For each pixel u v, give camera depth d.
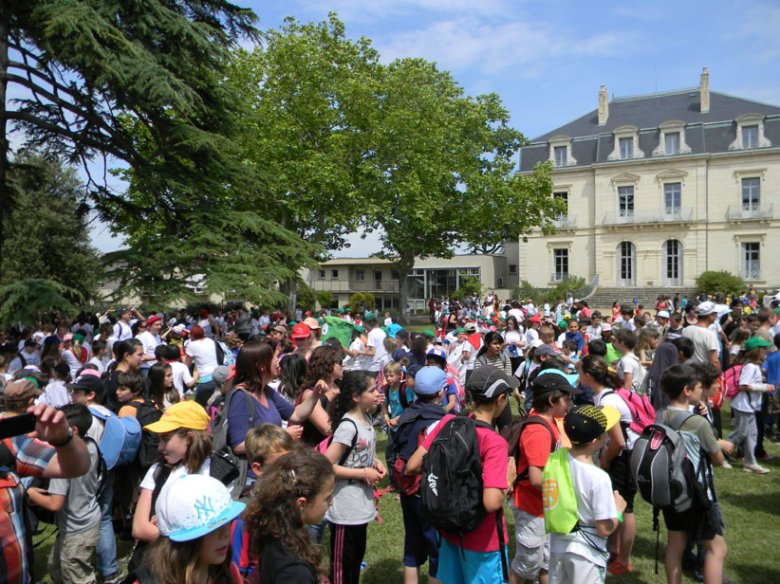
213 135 15.95
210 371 8.92
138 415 4.91
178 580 2.14
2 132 13.90
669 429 3.98
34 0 12.98
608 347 9.49
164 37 14.73
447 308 32.94
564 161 53.00
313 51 27.80
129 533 4.88
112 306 15.55
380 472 4.05
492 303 33.22
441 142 32.66
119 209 17.77
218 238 16.00
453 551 3.59
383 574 5.01
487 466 3.34
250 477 3.95
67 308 13.19
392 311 40.12
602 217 51.06
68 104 14.88
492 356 8.76
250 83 27.27
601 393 4.97
